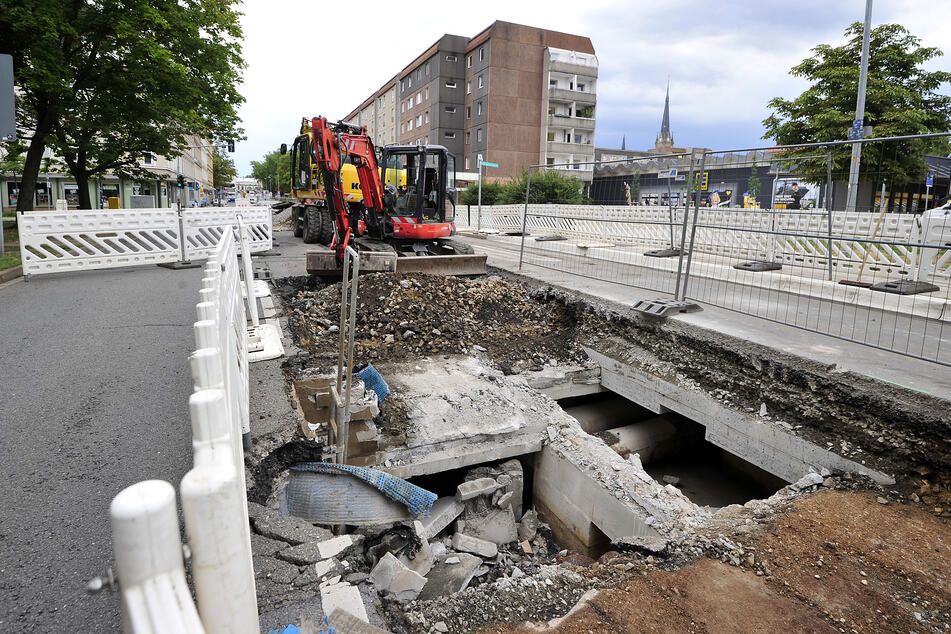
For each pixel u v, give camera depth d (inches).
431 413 220.7
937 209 304.8
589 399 314.2
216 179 3708.2
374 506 144.1
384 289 328.2
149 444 152.5
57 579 101.7
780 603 116.4
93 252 439.2
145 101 649.0
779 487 233.6
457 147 2018.9
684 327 266.5
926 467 163.5
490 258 530.9
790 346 236.5
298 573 106.8
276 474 154.3
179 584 39.0
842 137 717.3
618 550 140.0
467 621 107.0
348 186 501.4
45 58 548.7
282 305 324.2
